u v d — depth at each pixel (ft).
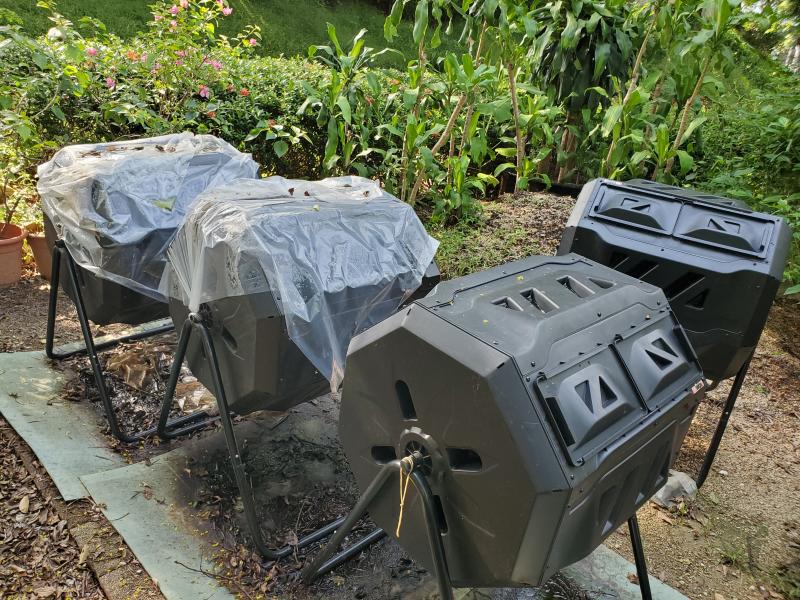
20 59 13.24
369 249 6.86
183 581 6.55
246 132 16.24
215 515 7.60
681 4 15.94
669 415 5.57
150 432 9.05
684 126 16.85
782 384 12.44
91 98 13.94
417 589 6.80
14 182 13.38
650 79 17.60
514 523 4.48
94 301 8.61
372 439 5.59
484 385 4.32
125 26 29.55
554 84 19.51
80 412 9.30
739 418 11.25
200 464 8.45
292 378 6.58
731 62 15.96
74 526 7.13
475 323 4.83
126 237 7.96
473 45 17.26
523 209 16.60
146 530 7.17
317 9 44.70
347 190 8.04
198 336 7.22
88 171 8.25
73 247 8.23
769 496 9.26
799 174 16.52
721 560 7.92
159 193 8.46
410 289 7.18
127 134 14.49
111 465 8.33
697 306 8.00
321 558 6.42
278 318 6.08
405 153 15.51
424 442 4.92
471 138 15.97
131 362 10.36
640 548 6.39
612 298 5.87
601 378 5.01
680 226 8.25
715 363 8.12
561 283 6.19
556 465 4.33
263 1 42.24
